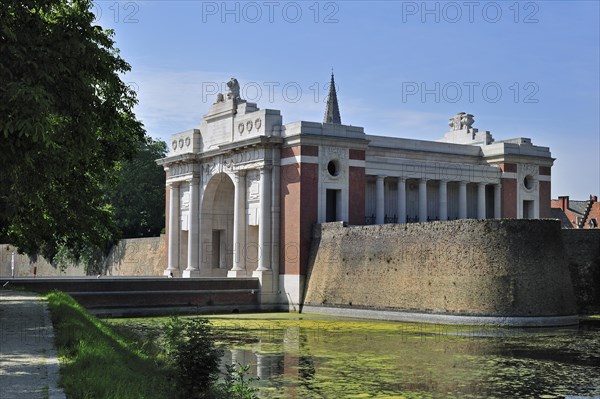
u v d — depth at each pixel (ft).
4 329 86.79
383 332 165.89
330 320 199.72
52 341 77.20
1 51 72.33
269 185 242.99
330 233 226.58
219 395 72.64
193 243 277.85
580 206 417.08
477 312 179.93
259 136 239.91
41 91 67.72
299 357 125.29
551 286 182.09
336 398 91.66
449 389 97.40
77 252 389.39
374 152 265.13
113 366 62.69
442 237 190.39
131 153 137.18
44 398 50.14
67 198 139.54
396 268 201.36
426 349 135.33
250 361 121.08
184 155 279.69
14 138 72.02
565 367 114.73
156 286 221.25
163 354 92.27
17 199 87.25
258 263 244.22
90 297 210.59
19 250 158.71
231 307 232.94
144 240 336.08
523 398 92.02
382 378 105.40
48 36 78.38
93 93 81.51
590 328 174.91
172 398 65.21
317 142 235.81
